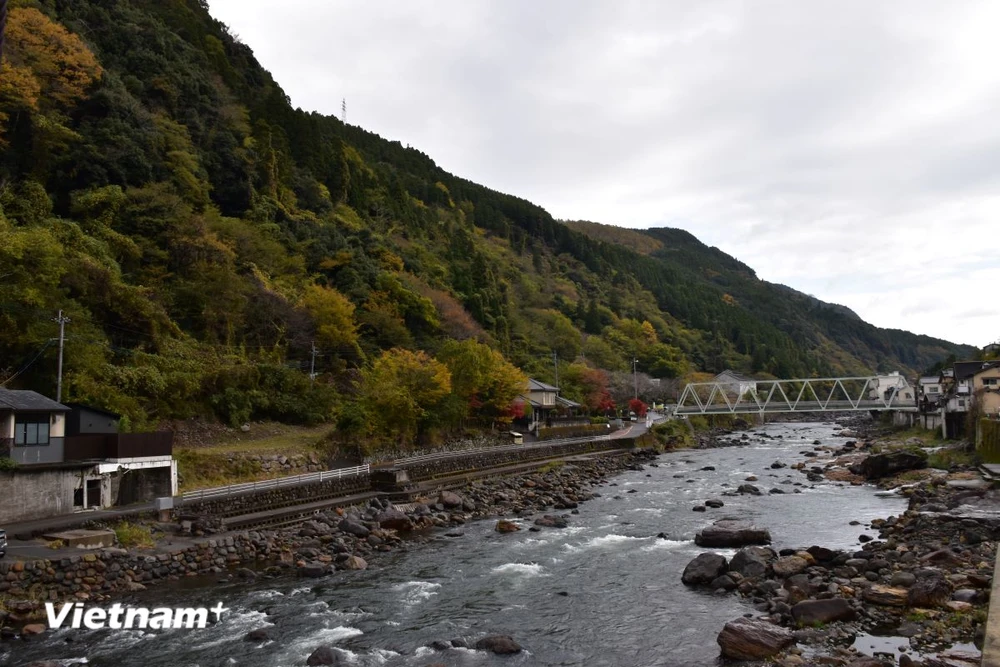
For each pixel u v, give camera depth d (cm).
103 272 4162
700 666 1617
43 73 5547
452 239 12912
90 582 2144
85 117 5856
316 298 6056
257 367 4859
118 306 4191
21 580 1991
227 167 7281
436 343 7350
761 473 5528
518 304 12569
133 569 2291
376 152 18250
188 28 9162
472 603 2173
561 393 9012
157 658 1714
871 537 2853
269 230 6975
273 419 4819
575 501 4128
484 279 10744
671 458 7081
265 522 3016
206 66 8719
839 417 14762
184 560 2458
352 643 1828
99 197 5078
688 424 9431
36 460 2672
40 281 3650
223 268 5372
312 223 7938
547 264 17500
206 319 5022
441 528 3412
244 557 2656
